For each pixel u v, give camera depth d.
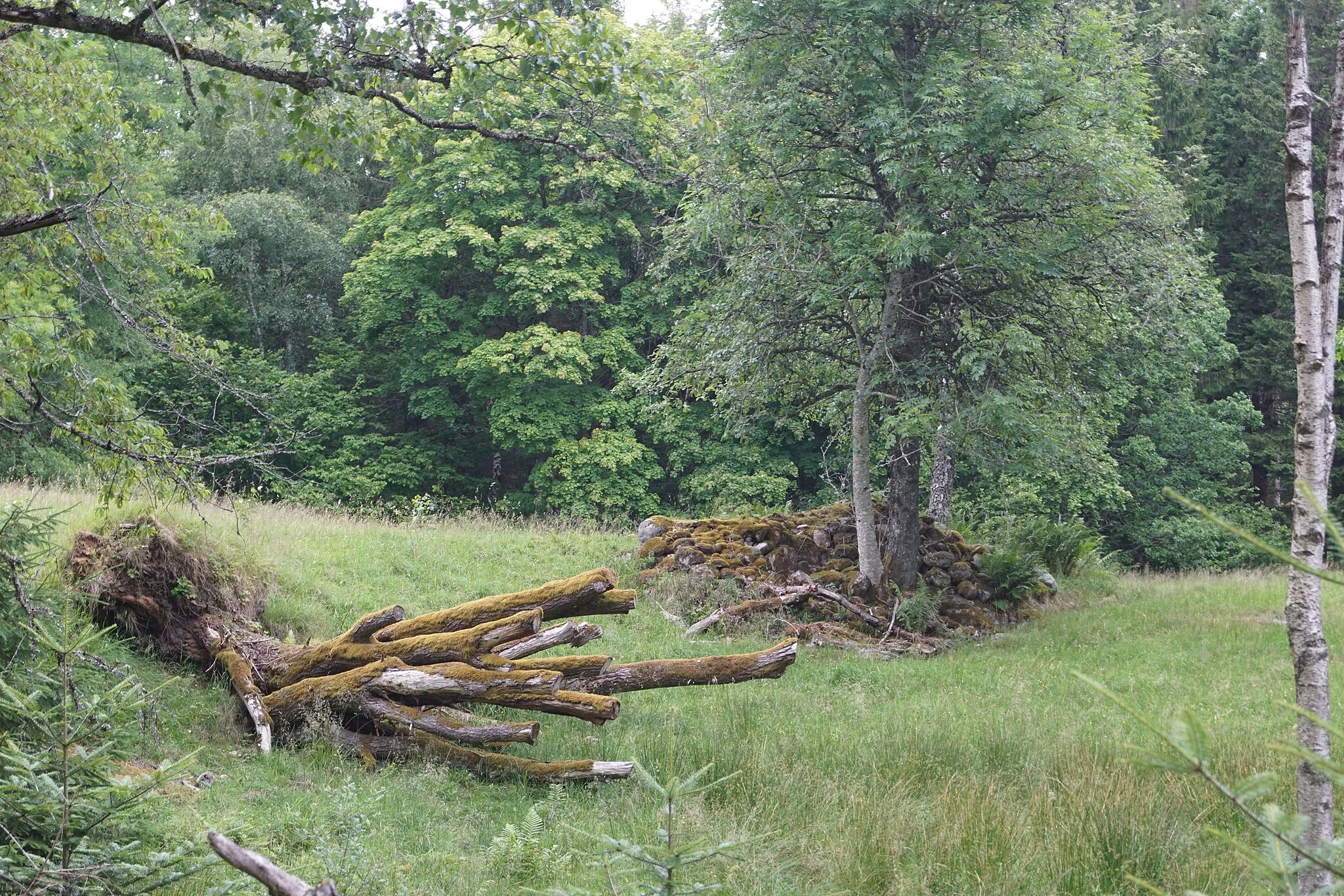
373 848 6.98
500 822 8.00
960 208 16.47
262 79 6.87
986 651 16.12
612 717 9.21
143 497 10.30
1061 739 10.01
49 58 9.36
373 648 9.62
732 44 17.14
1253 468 35.12
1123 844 7.26
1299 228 5.75
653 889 4.19
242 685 9.36
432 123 7.52
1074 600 19.83
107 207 8.94
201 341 8.99
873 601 17.44
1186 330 18.80
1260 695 12.77
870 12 16.16
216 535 11.69
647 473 31.56
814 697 12.88
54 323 8.18
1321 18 32.38
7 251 8.66
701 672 10.38
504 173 31.97
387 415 36.31
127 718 5.57
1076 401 18.30
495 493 34.19
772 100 16.48
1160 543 30.36
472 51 7.44
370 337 35.03
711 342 18.34
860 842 7.20
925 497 29.81
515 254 32.38
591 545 18.34
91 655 6.39
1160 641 16.17
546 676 9.15
